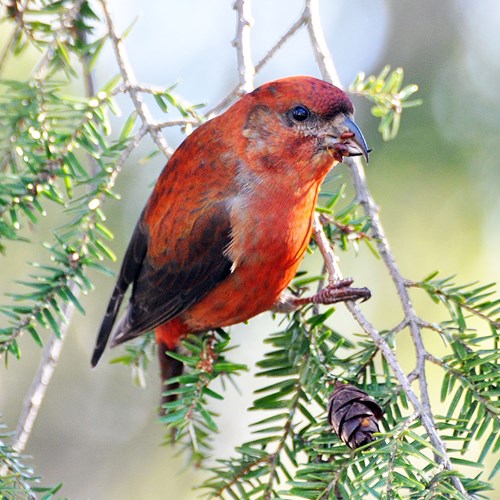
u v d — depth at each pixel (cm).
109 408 1343
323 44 793
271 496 621
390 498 502
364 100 1091
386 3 1168
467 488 523
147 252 825
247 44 803
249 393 1459
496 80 1055
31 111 712
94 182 721
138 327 827
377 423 579
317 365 656
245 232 758
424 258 1078
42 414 1327
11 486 598
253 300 782
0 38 1044
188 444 782
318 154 741
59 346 730
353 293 705
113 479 1320
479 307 665
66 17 747
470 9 1135
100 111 725
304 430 641
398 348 1135
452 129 1038
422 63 1124
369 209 742
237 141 768
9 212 710
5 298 1152
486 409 599
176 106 764
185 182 787
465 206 1045
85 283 680
